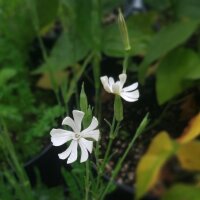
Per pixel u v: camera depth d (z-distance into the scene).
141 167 0.27
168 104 0.31
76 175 0.24
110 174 0.27
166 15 0.38
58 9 0.36
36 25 0.34
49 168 0.30
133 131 0.26
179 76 0.30
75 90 0.27
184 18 0.34
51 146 0.29
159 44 0.31
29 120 0.34
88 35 0.34
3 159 0.31
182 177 0.30
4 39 0.36
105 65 0.34
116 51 0.33
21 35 0.38
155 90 0.31
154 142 0.27
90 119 0.17
